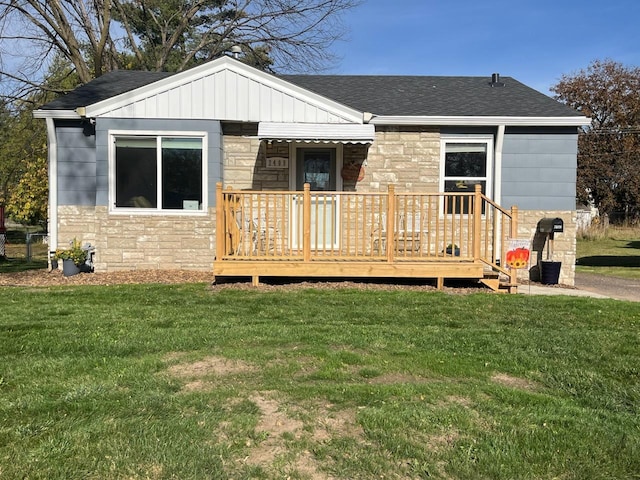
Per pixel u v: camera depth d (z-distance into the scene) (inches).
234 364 192.5
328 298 319.0
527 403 162.9
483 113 439.8
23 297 317.7
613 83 1360.7
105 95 476.1
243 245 362.6
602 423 150.2
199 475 118.7
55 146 441.4
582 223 1307.8
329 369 187.8
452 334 242.8
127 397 158.2
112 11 948.6
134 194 425.1
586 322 274.1
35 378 174.2
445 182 452.1
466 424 145.3
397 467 124.4
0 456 123.6
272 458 127.4
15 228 1407.5
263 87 425.4
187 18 936.9
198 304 301.0
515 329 256.1
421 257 361.1
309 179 454.0
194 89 422.0
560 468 125.8
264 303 305.1
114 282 378.9
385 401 159.8
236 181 445.7
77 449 127.6
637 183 1262.3
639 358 212.2
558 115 432.1
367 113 426.0
